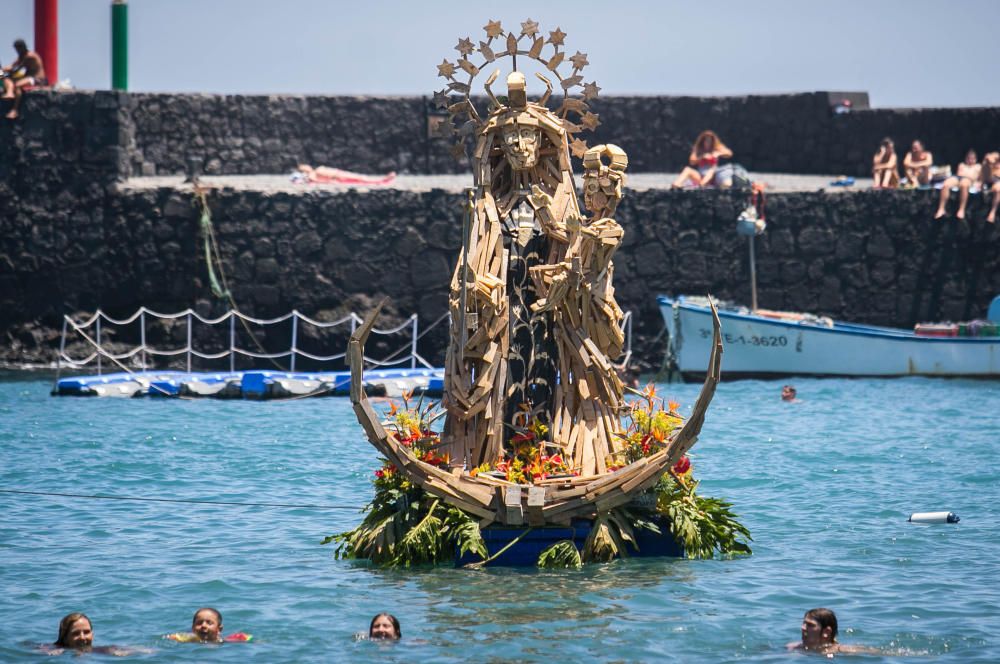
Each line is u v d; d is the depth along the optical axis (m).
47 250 100.31
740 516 45.84
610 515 37.69
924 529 43.31
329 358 97.62
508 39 39.91
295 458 59.25
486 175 39.31
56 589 35.38
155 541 41.56
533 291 39.50
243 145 108.19
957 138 112.00
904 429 69.19
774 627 31.53
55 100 100.31
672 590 34.59
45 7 116.81
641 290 100.81
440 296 99.69
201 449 61.84
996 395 85.44
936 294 102.81
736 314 94.56
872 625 31.66
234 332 99.31
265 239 99.19
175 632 31.44
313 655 29.55
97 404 79.94
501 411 38.28
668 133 113.06
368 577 36.34
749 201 100.56
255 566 37.91
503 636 30.67
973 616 32.44
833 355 94.88
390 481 38.72
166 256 99.38
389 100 110.25
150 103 106.12
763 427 70.19
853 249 102.12
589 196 39.41
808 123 113.56
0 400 81.06
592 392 38.72
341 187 100.19
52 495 49.84
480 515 37.28
